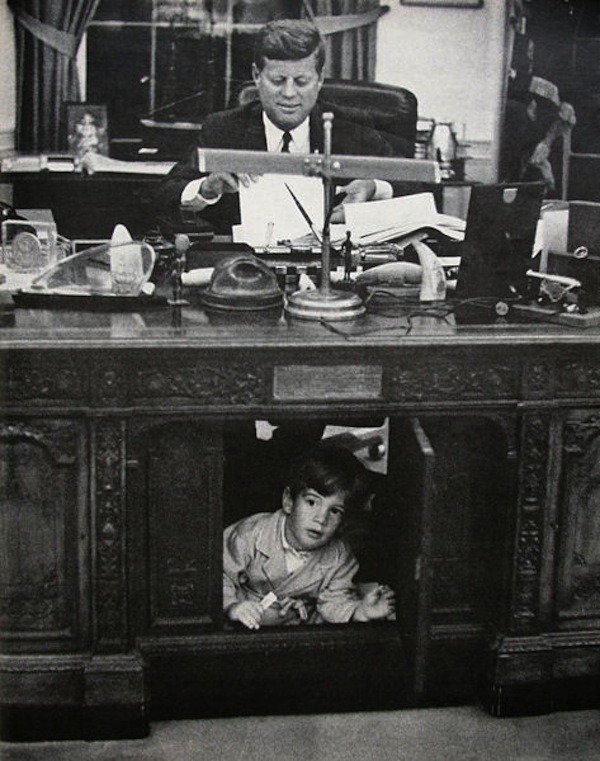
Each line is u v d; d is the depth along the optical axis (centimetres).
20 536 245
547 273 282
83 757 249
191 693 265
